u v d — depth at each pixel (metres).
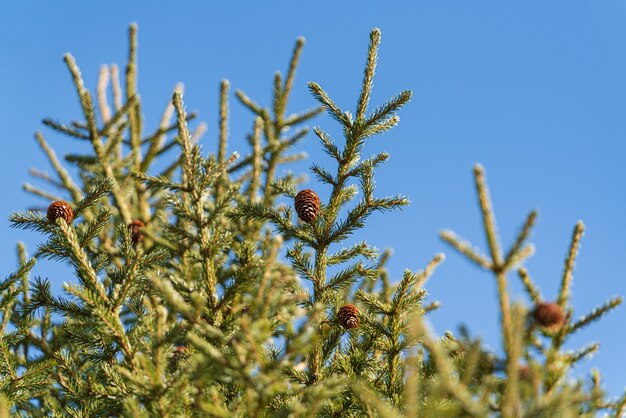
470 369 1.96
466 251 1.96
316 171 2.37
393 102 2.35
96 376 2.30
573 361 2.05
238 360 2.04
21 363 2.43
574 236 2.06
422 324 1.95
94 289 2.21
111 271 2.26
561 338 2.03
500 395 2.00
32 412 2.33
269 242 2.39
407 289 2.30
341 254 2.36
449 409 1.98
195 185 2.31
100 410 2.26
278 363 2.02
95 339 2.24
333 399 2.22
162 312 2.13
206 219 2.30
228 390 2.22
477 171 1.96
